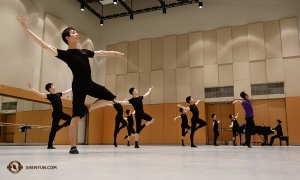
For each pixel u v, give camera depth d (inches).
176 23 590.6
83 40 589.9
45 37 480.1
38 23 474.0
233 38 536.1
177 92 560.1
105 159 93.6
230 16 547.2
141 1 620.7
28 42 435.2
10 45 395.2
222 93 528.1
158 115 565.3
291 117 471.2
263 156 116.0
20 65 413.7
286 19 502.6
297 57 485.7
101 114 617.0
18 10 414.9
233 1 549.0
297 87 477.7
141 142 567.2
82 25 597.3
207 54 550.0
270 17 516.4
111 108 614.9
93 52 141.3
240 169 62.1
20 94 406.3
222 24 550.9
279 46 500.7
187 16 583.2
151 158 100.3
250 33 524.4
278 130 430.0
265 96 495.5
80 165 70.1
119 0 557.9
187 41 571.5
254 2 532.4
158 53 592.4
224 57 535.8
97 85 137.4
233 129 451.8
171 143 543.5
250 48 519.8
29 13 441.7
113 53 149.5
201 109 535.2
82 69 127.8
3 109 407.2
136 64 608.1
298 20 496.1
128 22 635.5
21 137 438.3
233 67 526.3
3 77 381.4
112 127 605.3
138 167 65.7
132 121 391.2
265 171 58.2
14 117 424.5
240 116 504.1
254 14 529.7
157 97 574.2
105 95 138.2
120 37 637.3
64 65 528.1
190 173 53.9
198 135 526.9
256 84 506.9
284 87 486.3
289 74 486.3
